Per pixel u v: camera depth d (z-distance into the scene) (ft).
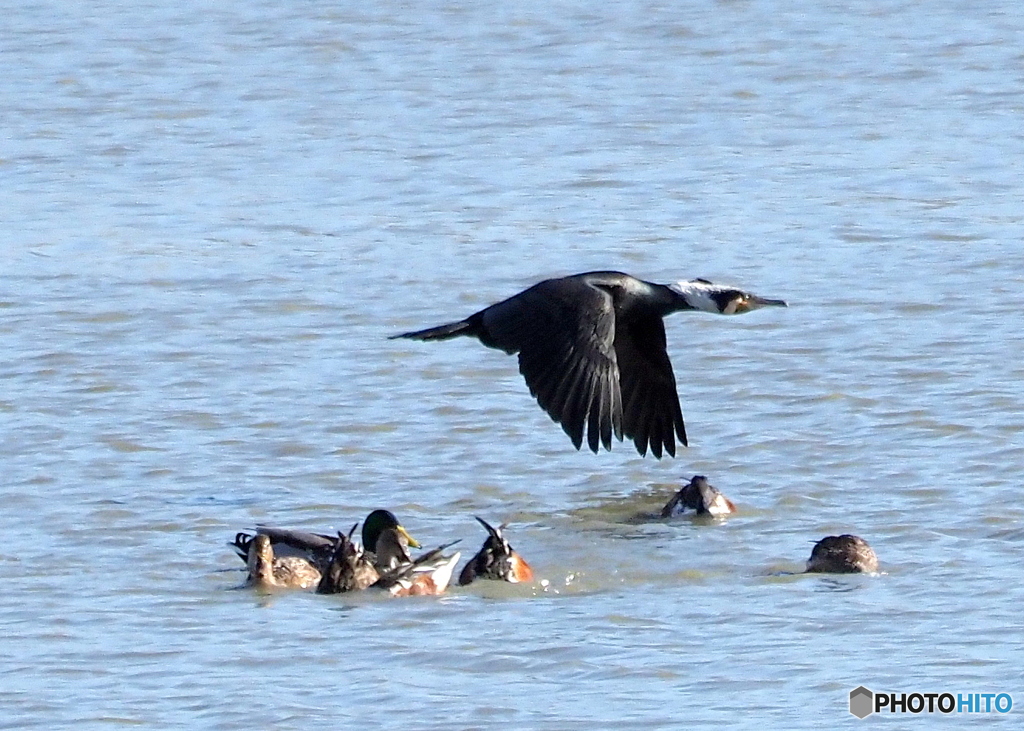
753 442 57.26
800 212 89.81
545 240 85.51
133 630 41.45
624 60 132.05
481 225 88.69
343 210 92.22
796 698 36.52
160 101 121.19
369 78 128.06
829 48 133.90
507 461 56.08
